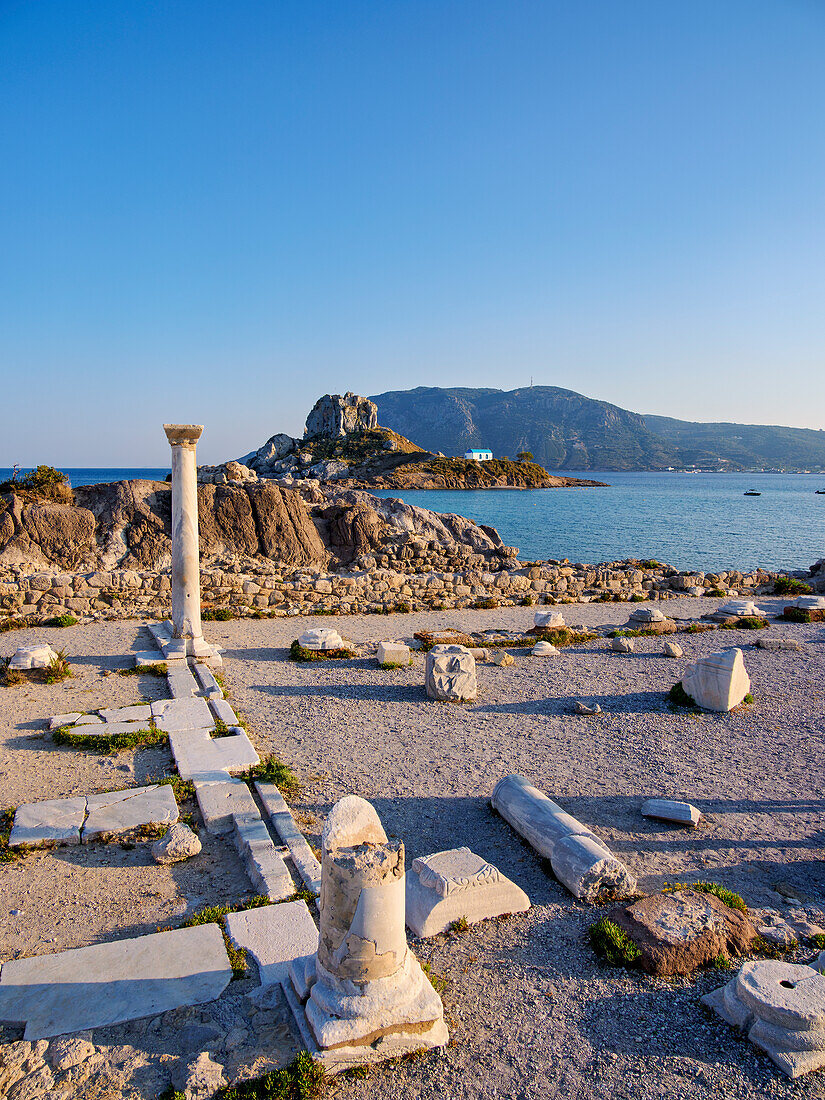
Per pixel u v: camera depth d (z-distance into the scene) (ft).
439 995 16.40
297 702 38.42
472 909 19.89
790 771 30.96
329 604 63.62
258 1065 14.43
